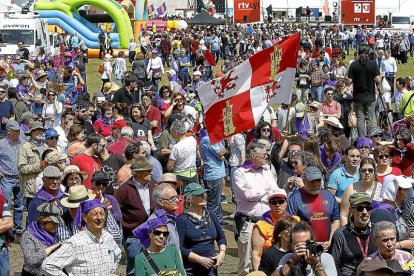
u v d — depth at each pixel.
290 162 21.98
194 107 34.16
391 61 53.59
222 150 24.69
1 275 17.61
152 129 31.38
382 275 11.92
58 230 16.31
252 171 19.14
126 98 35.72
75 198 16.31
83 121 29.77
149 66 56.25
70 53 66.88
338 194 20.31
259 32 100.00
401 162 23.27
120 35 88.44
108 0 89.69
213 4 139.00
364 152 22.31
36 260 15.95
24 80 40.75
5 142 25.03
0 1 86.62
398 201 18.53
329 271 14.44
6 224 17.59
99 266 15.26
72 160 21.70
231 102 20.91
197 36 80.31
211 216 17.56
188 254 17.20
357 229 16.06
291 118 30.06
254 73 20.95
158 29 108.81
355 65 34.22
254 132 24.73
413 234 17.67
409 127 27.72
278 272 13.88
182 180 24.14
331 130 27.69
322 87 45.41
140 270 15.36
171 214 17.20
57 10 89.56
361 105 34.41
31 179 23.78
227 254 23.22
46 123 32.41
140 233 16.11
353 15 126.06
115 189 20.95
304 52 69.00
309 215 17.92
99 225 15.27
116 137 27.80
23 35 74.06
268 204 18.92
